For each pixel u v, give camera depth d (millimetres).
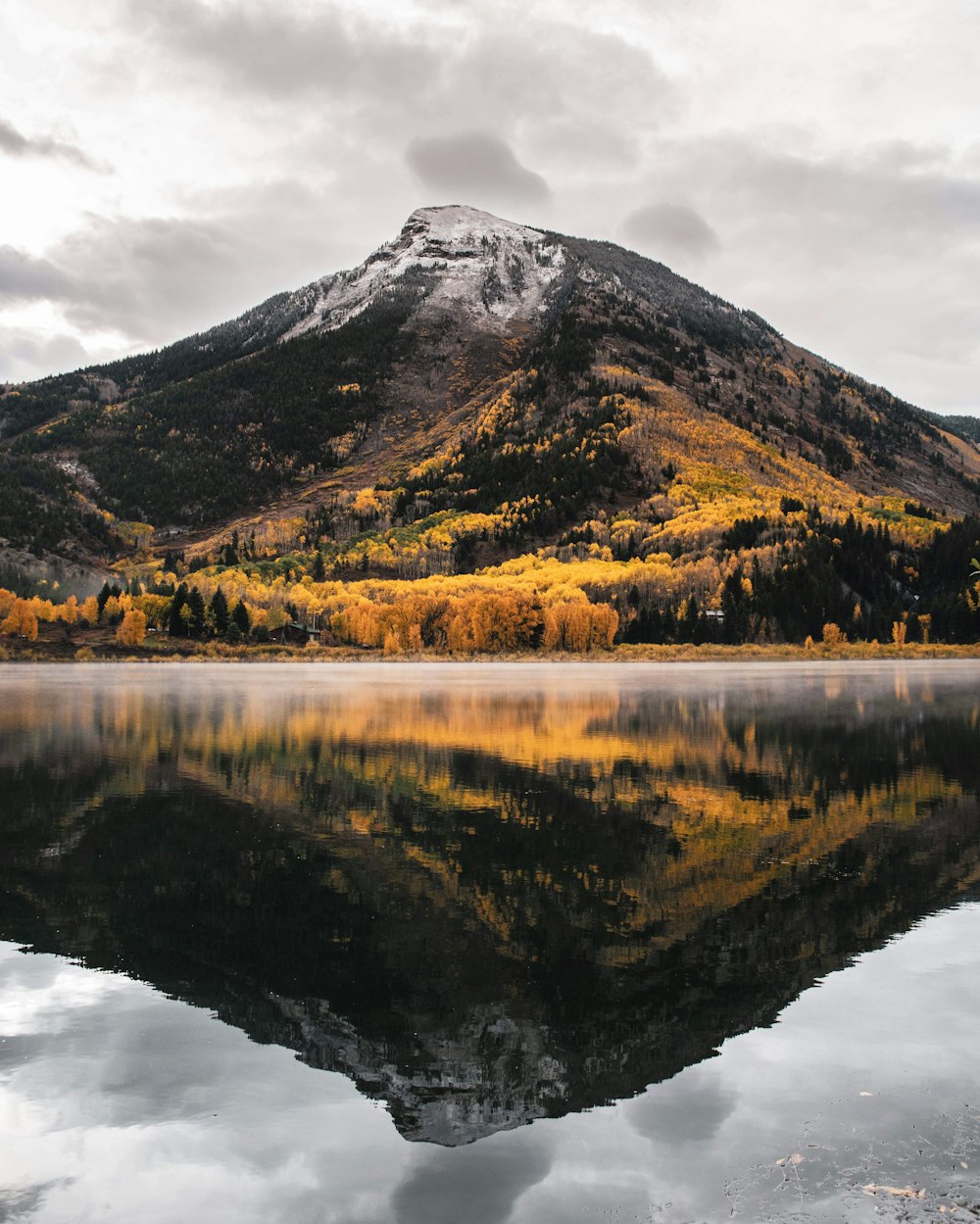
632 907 19438
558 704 69375
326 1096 11648
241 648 166250
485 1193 9570
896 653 174625
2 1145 10477
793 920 18609
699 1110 11258
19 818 27875
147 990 15000
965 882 21266
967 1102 11461
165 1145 10508
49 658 151875
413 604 178250
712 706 68062
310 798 31172
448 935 17688
